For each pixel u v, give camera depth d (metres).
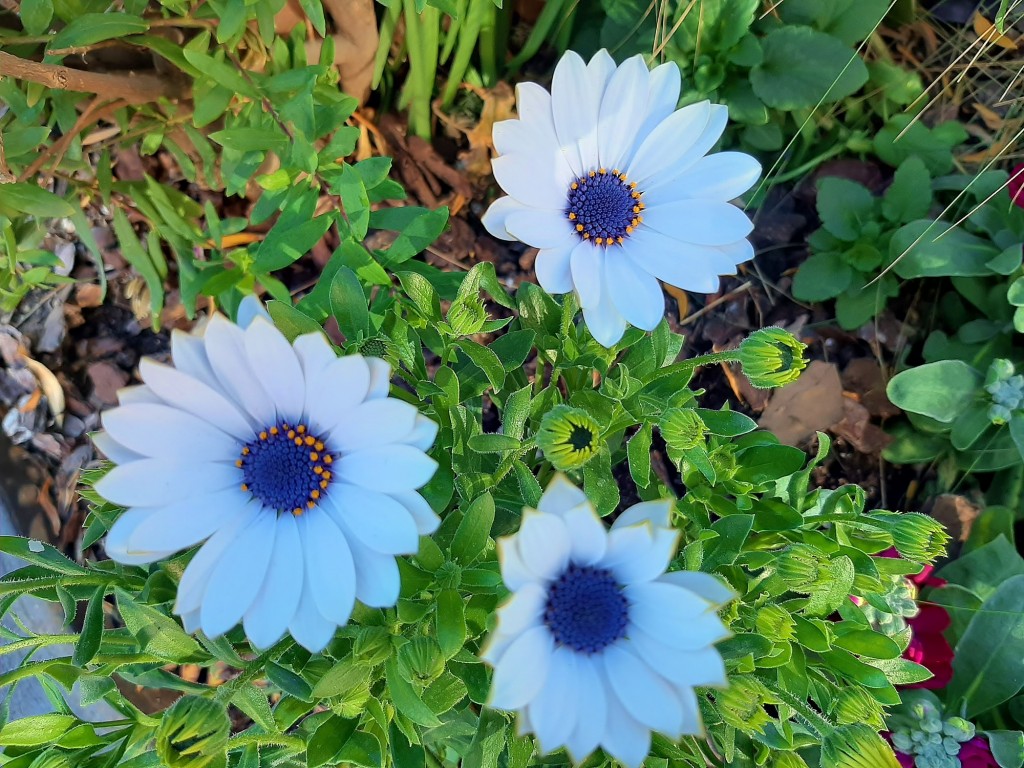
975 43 0.29
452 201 0.31
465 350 0.19
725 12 0.29
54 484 0.29
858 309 0.30
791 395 0.29
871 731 0.17
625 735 0.14
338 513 0.15
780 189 0.32
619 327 0.17
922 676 0.21
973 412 0.28
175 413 0.14
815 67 0.30
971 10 0.32
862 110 0.32
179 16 0.24
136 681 0.19
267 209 0.23
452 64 0.31
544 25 0.30
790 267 0.31
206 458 0.15
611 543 0.14
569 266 0.17
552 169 0.17
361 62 0.28
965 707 0.26
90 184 0.26
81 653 0.16
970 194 0.30
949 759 0.24
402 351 0.18
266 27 0.22
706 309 0.31
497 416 0.30
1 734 0.16
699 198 0.17
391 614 0.17
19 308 0.29
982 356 0.29
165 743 0.14
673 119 0.17
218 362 0.14
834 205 0.30
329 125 0.23
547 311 0.21
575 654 0.14
